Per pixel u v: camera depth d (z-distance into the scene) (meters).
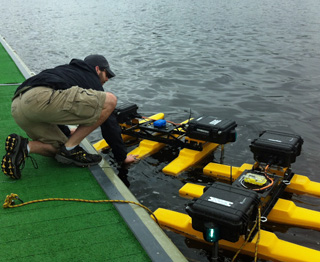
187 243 3.27
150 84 9.34
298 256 2.96
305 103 7.66
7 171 3.24
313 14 27.19
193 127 4.70
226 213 2.52
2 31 20.25
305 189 4.11
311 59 12.05
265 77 9.89
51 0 49.31
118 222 2.76
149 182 4.36
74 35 18.23
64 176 3.46
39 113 3.19
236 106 7.54
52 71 3.40
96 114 3.33
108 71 3.78
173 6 36.03
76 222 2.74
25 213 2.84
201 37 17.31
